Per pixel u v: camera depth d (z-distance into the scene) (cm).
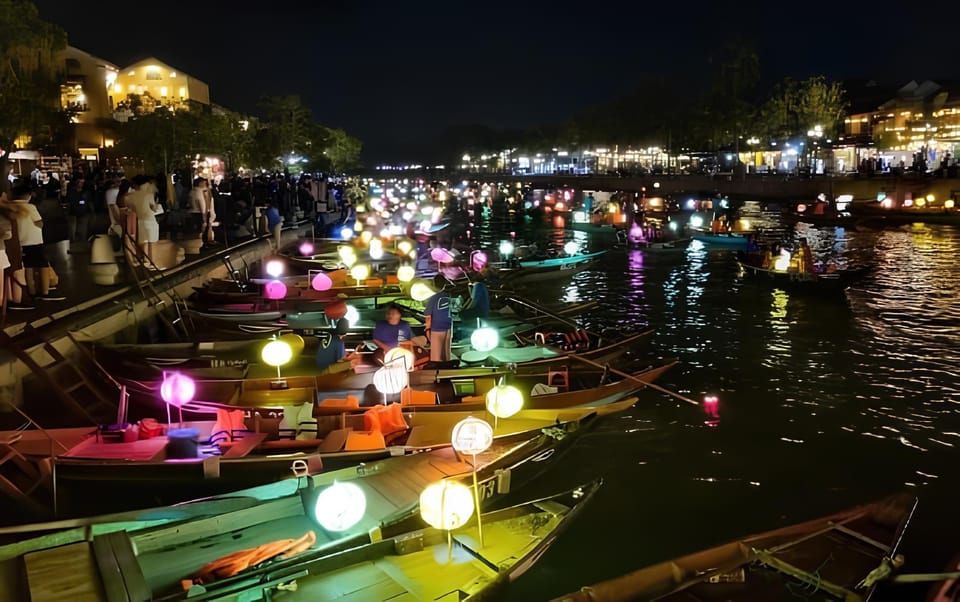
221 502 799
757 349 1792
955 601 721
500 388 969
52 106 2659
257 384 1177
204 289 1961
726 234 3688
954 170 5034
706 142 8288
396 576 713
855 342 1852
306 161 7550
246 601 666
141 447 948
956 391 1474
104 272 1627
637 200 5256
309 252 2716
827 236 4294
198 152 3694
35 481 882
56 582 642
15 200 1407
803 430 1276
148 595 621
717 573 729
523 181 11844
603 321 2122
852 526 829
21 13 2408
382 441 986
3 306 1220
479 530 779
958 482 1088
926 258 3331
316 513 738
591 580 850
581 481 1088
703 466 1138
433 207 5144
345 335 1562
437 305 1335
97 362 1218
